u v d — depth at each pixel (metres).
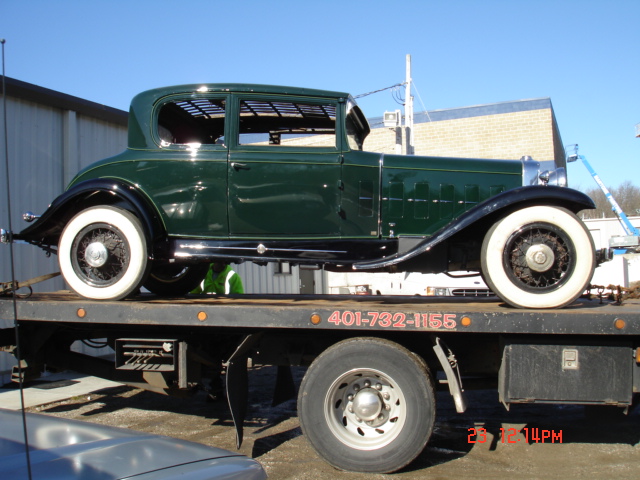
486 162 4.34
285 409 4.91
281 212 4.11
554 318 3.20
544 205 3.66
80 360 4.24
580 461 3.55
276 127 4.65
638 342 3.25
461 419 4.54
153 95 4.22
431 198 4.22
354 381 3.43
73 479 1.52
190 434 4.18
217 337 3.99
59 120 7.11
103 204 4.29
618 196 32.03
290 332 3.72
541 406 4.95
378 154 4.26
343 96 4.20
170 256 4.16
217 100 4.20
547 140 12.47
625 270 9.30
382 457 3.27
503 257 3.62
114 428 2.08
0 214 6.30
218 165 4.10
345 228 4.16
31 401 5.29
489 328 3.25
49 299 4.03
